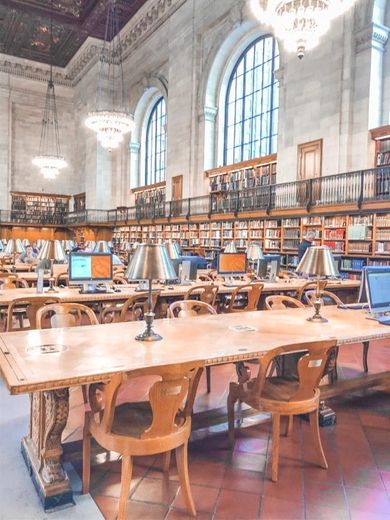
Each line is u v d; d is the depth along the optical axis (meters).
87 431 2.28
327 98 11.19
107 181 22.97
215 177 16.22
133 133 22.22
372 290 3.54
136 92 21.77
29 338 2.70
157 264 2.65
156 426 2.03
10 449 2.74
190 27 17.03
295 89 12.22
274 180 13.41
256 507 2.22
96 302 5.09
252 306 5.84
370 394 3.87
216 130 16.75
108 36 21.77
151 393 1.97
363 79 10.37
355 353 5.22
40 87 25.31
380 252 8.88
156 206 18.94
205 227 15.30
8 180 24.36
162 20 18.89
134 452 2.02
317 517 2.15
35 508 2.16
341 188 10.48
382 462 2.70
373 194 9.63
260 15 7.63
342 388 3.36
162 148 21.22
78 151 25.75
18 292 5.04
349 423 3.28
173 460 2.66
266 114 14.85
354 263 9.41
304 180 11.44
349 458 2.74
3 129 24.23
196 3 16.64
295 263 11.10
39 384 1.88
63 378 1.94
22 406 3.42
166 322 3.33
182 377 2.01
